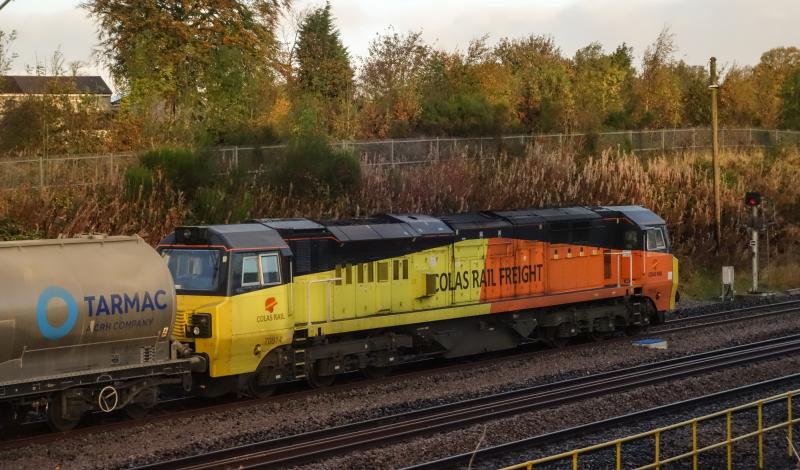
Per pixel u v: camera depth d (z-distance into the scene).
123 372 15.29
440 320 22.11
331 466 13.44
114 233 26.47
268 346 18.06
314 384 19.58
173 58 39.81
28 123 33.88
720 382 19.98
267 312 17.95
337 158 33.88
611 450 14.81
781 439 15.60
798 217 45.31
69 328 14.39
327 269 19.56
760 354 23.05
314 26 56.41
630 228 26.56
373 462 13.73
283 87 49.94
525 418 16.45
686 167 45.03
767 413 17.28
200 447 14.68
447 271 22.09
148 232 26.84
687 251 39.59
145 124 36.25
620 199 38.88
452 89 51.72
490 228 23.12
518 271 23.83
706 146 53.72
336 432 15.63
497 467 13.79
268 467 13.30
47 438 14.76
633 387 19.34
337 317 19.72
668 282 27.52
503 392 19.36
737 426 16.36
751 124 66.00
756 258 36.66
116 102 46.66
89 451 14.33
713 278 38.72
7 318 13.70
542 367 22.08
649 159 46.78
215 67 40.84
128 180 28.48
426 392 19.27
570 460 14.27
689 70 71.25
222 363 17.28
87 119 35.16
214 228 17.91
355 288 20.08
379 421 16.30
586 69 63.31
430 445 14.62
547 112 50.47
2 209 25.61
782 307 32.69
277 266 18.28
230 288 17.38
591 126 50.06
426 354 22.06
